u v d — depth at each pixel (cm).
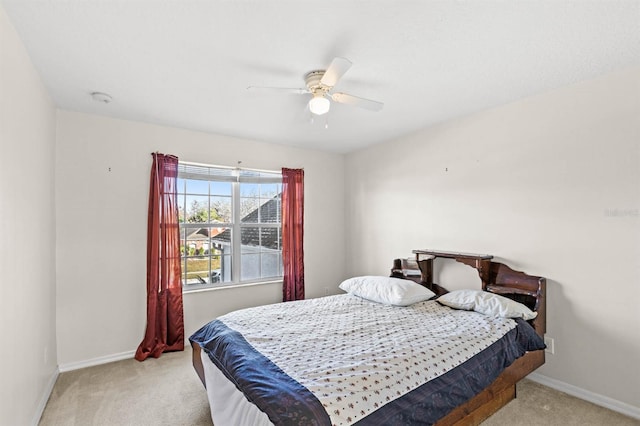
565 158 243
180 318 328
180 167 347
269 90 211
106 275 300
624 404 214
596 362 227
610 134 222
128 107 281
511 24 167
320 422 123
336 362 167
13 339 166
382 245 400
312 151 435
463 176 310
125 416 213
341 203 461
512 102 273
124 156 311
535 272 259
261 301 390
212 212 373
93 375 270
